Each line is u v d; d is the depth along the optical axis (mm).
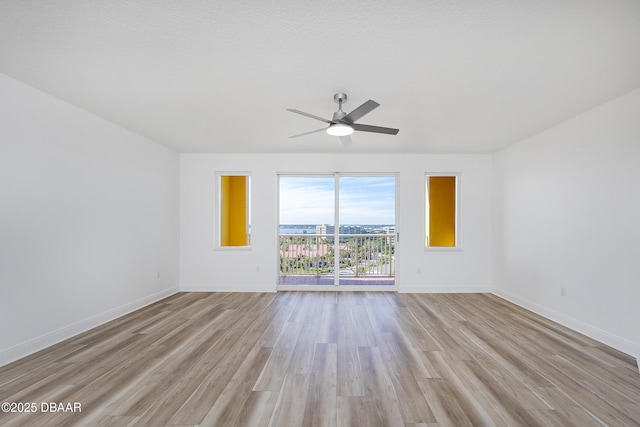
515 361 2574
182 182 5273
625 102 2777
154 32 1893
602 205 3012
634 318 2686
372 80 2523
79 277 3191
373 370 2422
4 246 2486
